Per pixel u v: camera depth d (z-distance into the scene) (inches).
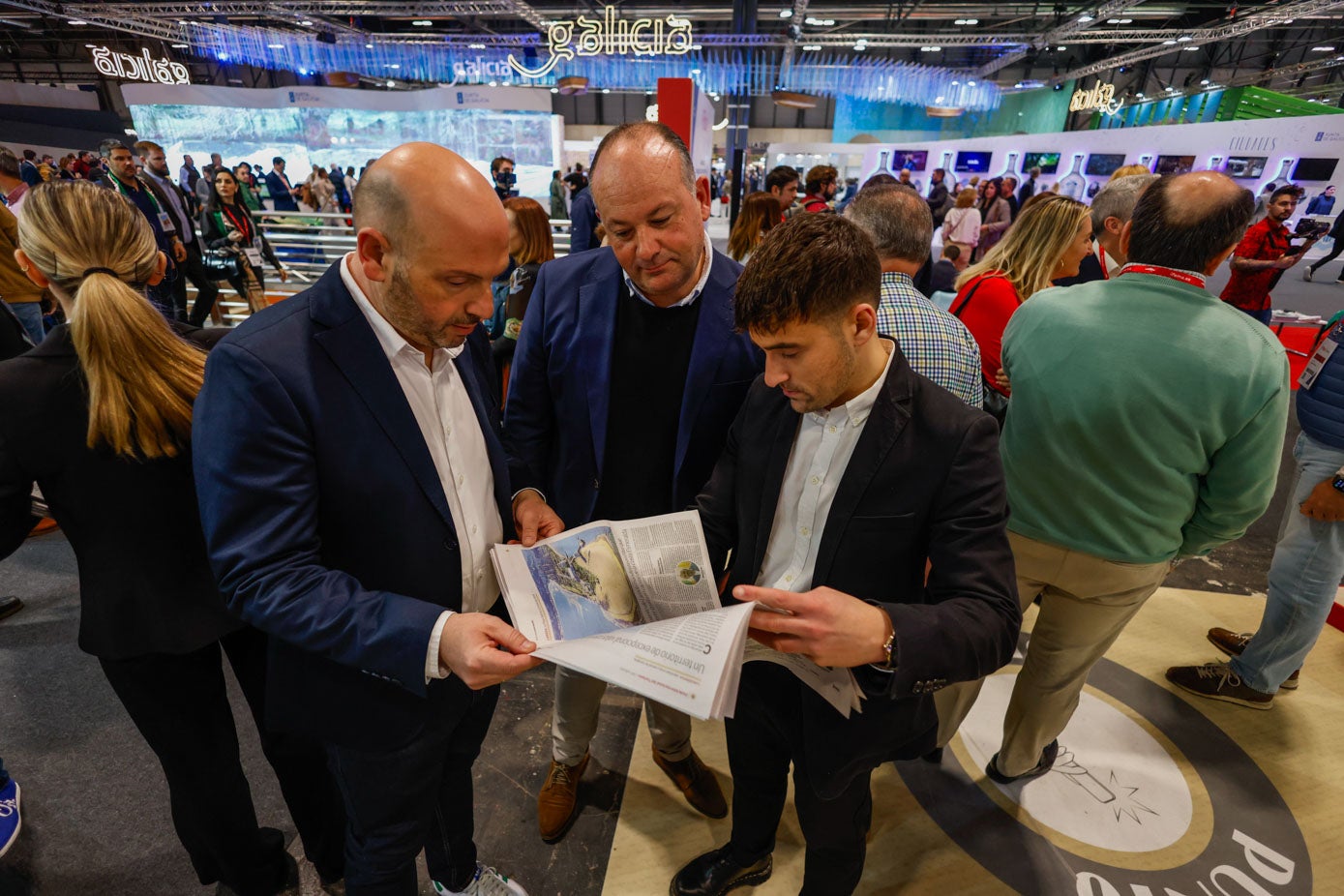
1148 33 467.2
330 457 34.0
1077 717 78.9
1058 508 53.4
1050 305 53.6
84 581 41.7
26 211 36.4
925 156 535.8
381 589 37.7
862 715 38.0
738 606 33.0
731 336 49.9
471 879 55.3
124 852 61.0
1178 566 109.8
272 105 458.6
